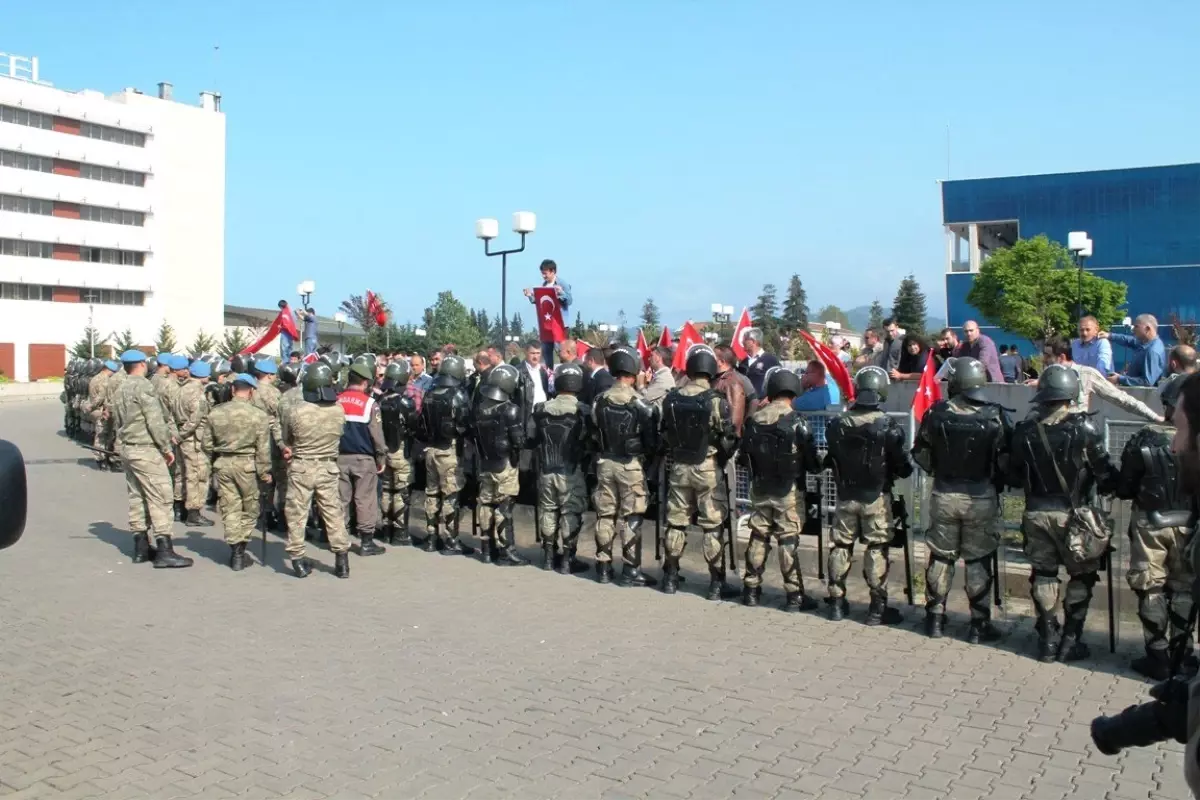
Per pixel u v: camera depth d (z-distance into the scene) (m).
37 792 5.15
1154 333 11.03
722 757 5.62
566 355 12.25
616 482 9.86
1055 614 7.59
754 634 8.18
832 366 10.98
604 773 5.40
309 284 21.08
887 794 5.15
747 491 11.01
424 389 14.22
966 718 6.25
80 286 69.69
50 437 25.97
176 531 12.91
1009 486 8.02
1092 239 50.28
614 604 9.16
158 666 7.22
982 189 52.09
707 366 9.40
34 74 68.88
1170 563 6.96
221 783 5.27
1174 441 2.68
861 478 8.43
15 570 10.35
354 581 10.05
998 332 48.84
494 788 5.21
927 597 8.19
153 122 72.69
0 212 64.94
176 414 13.59
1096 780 5.32
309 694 6.64
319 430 10.07
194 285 76.44
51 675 7.01
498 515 10.77
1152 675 7.09
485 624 8.41
